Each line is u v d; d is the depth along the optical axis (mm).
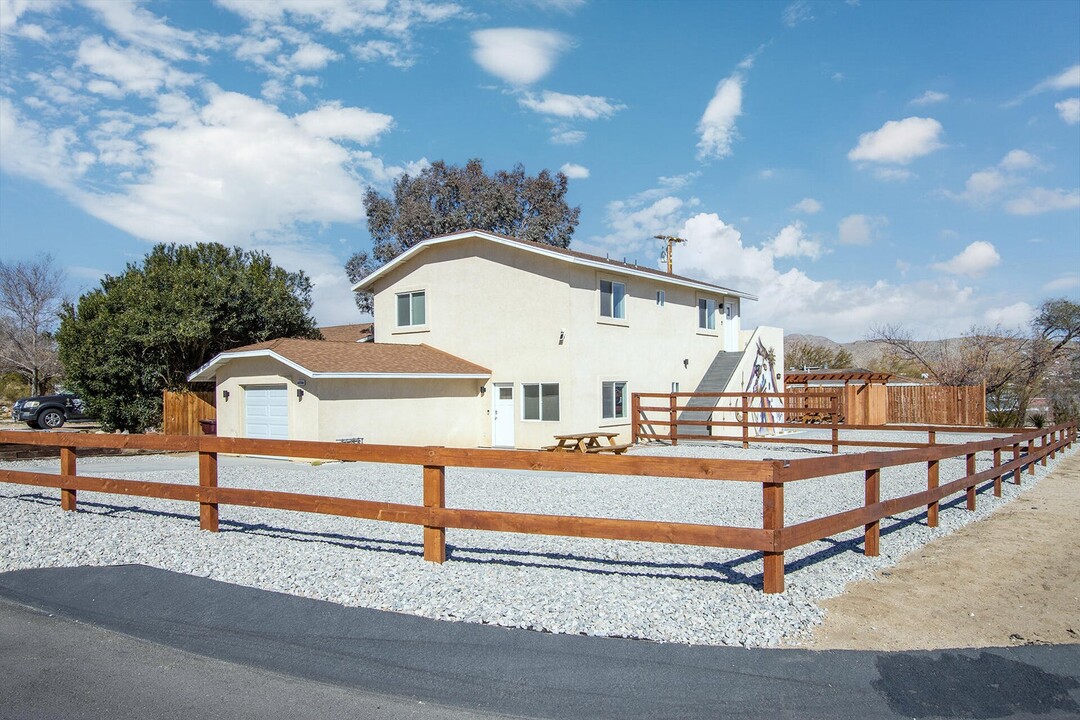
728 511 10461
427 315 23953
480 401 22703
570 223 41875
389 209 39438
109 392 25516
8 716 4211
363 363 19672
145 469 16344
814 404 31984
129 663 4988
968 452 10445
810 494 12500
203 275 25094
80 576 6871
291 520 9367
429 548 7105
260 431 20141
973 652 5066
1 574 7035
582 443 18922
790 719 4160
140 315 24047
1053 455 19359
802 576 6723
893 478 14734
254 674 4793
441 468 7160
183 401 23484
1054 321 35906
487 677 4695
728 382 25953
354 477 14688
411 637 5309
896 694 4445
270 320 26406
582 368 21172
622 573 6773
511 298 21938
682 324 26469
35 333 41688
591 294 21656
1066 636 5418
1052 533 9227
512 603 5863
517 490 12734
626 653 4988
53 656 5121
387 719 4184
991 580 6895
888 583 6730
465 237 22578
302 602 6039
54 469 16234
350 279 39844
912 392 32844
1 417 38062
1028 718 4188
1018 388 35219
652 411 24203
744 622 5469
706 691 4473
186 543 7949
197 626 5637
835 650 5062
